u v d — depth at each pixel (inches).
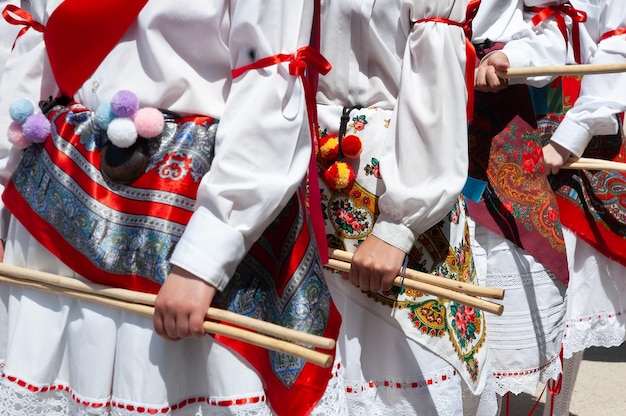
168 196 81.2
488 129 126.5
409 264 100.3
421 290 95.3
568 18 135.9
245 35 79.7
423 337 100.0
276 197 78.7
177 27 82.0
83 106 86.0
